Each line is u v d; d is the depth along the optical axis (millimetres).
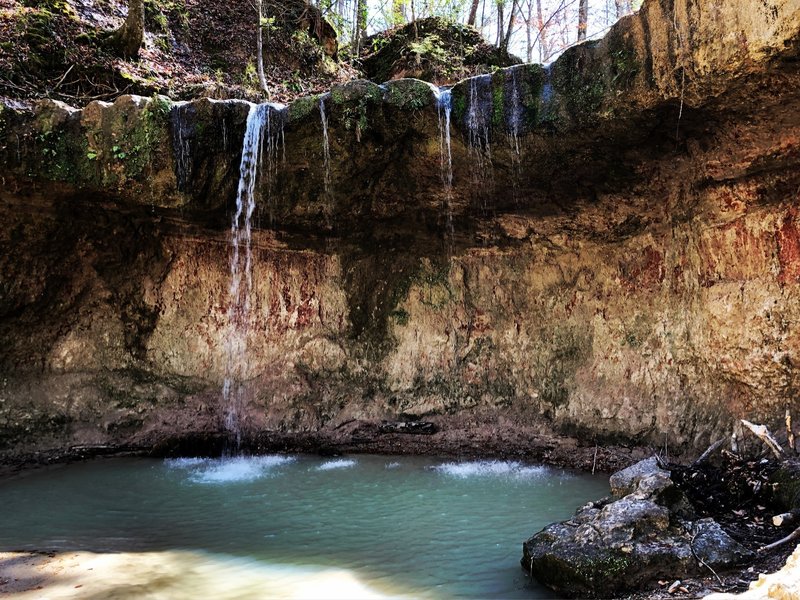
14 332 8109
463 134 6930
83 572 4582
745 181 6074
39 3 10516
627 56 5781
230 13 13438
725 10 4949
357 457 8469
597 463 7395
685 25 5258
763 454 5641
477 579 4418
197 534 5469
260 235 8836
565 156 6781
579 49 6176
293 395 9031
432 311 9031
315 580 4434
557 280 8312
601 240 7840
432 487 6855
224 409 8898
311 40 14031
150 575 4535
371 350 9141
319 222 8672
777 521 4562
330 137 7387
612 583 4020
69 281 8383
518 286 8586
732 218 6262
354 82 7082
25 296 8055
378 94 7031
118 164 7488
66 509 6234
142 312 8812
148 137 7414
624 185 7105
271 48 13414
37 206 7750
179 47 12320
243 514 6020
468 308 8867
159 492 6812
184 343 8930
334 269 9219
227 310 9062
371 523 5684
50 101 7477
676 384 7020
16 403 8039
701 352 6625
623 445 7301
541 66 6469
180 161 7523
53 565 4730
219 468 7914
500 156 7016
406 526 5586
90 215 8117
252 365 9078
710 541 4250
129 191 7648
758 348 5973
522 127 6535
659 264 7352
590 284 8039
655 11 5488
